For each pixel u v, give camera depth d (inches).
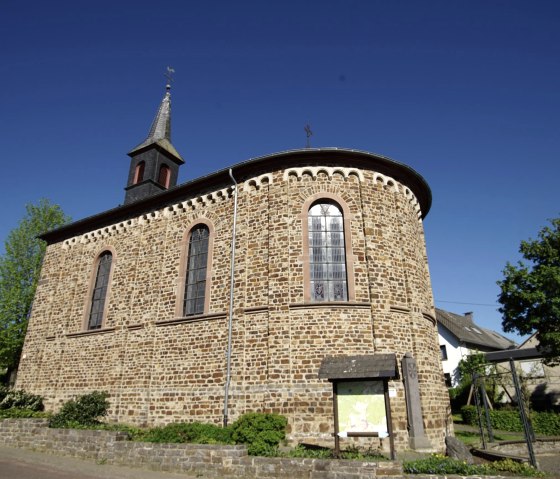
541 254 906.7
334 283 629.9
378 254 641.6
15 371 1133.7
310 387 562.6
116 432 490.3
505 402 1158.3
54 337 869.2
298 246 639.8
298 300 609.3
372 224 657.0
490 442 658.2
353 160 688.4
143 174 1024.9
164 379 672.4
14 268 1187.3
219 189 746.8
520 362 1272.1
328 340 585.3
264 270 644.1
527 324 887.1
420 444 534.3
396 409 555.8
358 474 371.9
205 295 686.5
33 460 483.5
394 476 366.9
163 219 801.6
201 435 485.7
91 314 846.5
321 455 423.2
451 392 1199.6
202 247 740.0
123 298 789.9
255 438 476.4
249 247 672.4
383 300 615.5
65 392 794.2
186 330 681.6
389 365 429.4
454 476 363.6
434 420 592.7
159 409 656.4
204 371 639.1
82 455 497.7
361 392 431.8
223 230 716.7
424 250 792.9
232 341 626.2
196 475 415.2
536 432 858.1
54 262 964.0
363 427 418.3
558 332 844.6
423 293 687.7
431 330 682.2
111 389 721.6
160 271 762.8
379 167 701.9
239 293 649.6
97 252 887.7
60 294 912.9
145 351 709.9
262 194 693.3
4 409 706.8
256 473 400.8
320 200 671.8
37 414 679.7
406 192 735.1
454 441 528.4
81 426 557.9
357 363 444.5
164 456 439.5
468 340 1469.0
